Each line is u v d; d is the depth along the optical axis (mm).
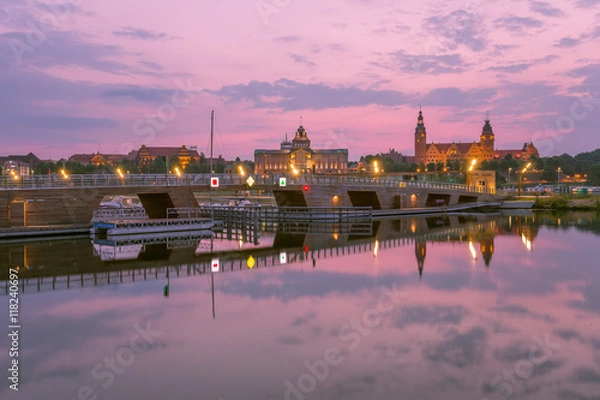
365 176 153625
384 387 13961
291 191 73375
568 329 18828
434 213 82000
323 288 25688
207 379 14531
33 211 48844
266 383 14242
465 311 21234
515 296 23875
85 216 51562
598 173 192375
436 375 14750
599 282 27062
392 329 18828
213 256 36406
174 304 22594
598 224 61500
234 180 63000
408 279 27906
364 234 51688
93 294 24547
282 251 39094
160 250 39438
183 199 58406
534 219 70062
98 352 16672
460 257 35656
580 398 13328
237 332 18562
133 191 54594
